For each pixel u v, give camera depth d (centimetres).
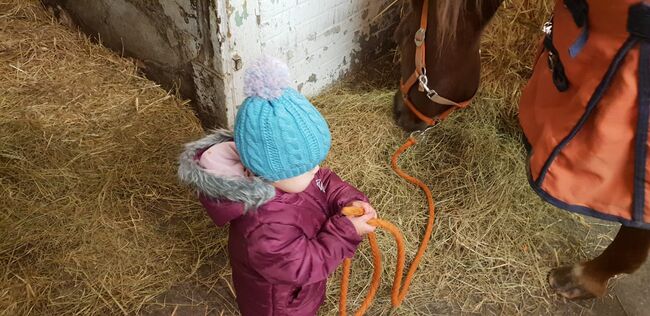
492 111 223
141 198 187
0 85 216
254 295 132
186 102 216
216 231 181
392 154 207
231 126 208
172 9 190
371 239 135
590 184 112
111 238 176
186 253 177
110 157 197
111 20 222
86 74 224
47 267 168
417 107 165
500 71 233
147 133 206
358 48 243
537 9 221
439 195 197
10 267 168
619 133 104
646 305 176
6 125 201
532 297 175
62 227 176
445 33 136
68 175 189
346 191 131
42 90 216
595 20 103
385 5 242
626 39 98
